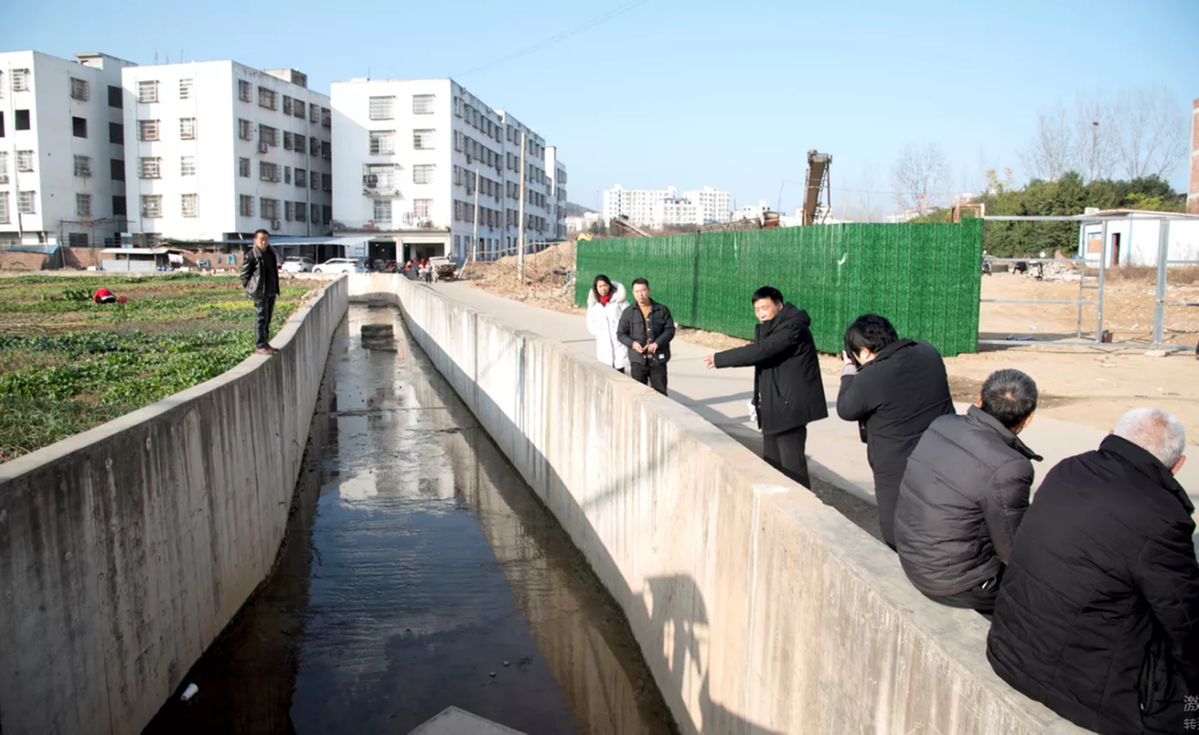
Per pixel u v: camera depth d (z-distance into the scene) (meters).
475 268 56.50
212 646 6.26
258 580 7.54
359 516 9.58
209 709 5.55
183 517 5.67
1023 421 3.33
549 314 26.19
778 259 16.02
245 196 62.00
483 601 7.30
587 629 6.77
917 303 14.07
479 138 73.06
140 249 59.41
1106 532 2.41
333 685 5.94
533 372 10.19
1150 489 2.46
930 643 2.69
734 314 18.02
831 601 3.33
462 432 13.62
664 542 5.70
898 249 13.95
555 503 9.22
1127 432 2.71
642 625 6.26
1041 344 15.30
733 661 4.39
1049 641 2.43
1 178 60.03
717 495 4.67
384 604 7.25
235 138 60.62
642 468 6.21
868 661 3.05
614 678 6.07
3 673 3.62
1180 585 2.37
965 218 14.03
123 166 65.56
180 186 61.56
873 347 4.77
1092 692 2.39
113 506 4.64
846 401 4.70
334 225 66.31
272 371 8.85
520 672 6.15
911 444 4.57
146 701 5.06
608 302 9.37
